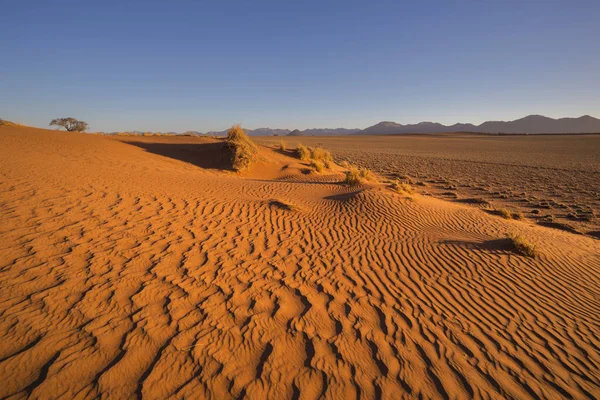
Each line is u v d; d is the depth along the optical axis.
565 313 4.97
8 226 5.73
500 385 3.29
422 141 92.88
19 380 2.76
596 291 5.90
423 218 10.19
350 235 8.01
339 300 4.75
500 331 4.30
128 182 10.29
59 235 5.67
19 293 3.94
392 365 3.45
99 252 5.29
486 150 60.84
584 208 16.66
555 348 4.02
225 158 21.11
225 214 8.42
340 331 3.98
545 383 3.38
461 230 9.38
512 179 27.52
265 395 2.90
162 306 4.07
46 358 3.02
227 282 4.91
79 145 18.58
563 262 7.31
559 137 113.06
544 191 22.14
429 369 3.43
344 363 3.41
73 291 4.12
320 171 22.56
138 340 3.41
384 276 5.77
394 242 7.71
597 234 12.46
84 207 7.25
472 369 3.49
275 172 20.88
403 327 4.19
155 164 17.02
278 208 9.63
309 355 3.49
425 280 5.74
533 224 13.34
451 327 4.29
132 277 4.66
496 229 9.87
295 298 4.68
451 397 3.08
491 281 5.91
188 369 3.11
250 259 5.90
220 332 3.71
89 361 3.05
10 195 7.35
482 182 25.75
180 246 6.02
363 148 64.38
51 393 2.67
